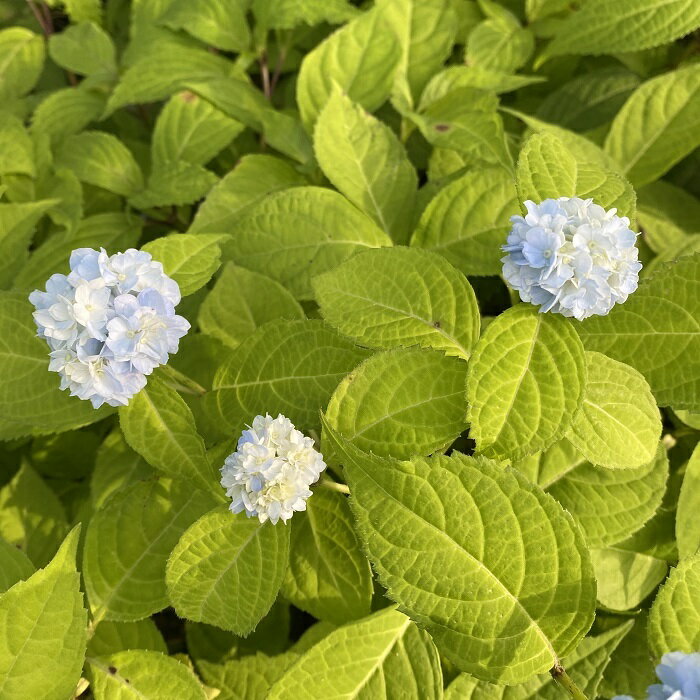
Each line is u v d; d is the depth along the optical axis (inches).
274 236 19.9
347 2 26.0
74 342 14.1
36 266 21.6
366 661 15.6
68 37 26.1
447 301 16.1
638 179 22.1
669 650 13.3
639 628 18.4
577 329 16.3
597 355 15.8
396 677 15.6
